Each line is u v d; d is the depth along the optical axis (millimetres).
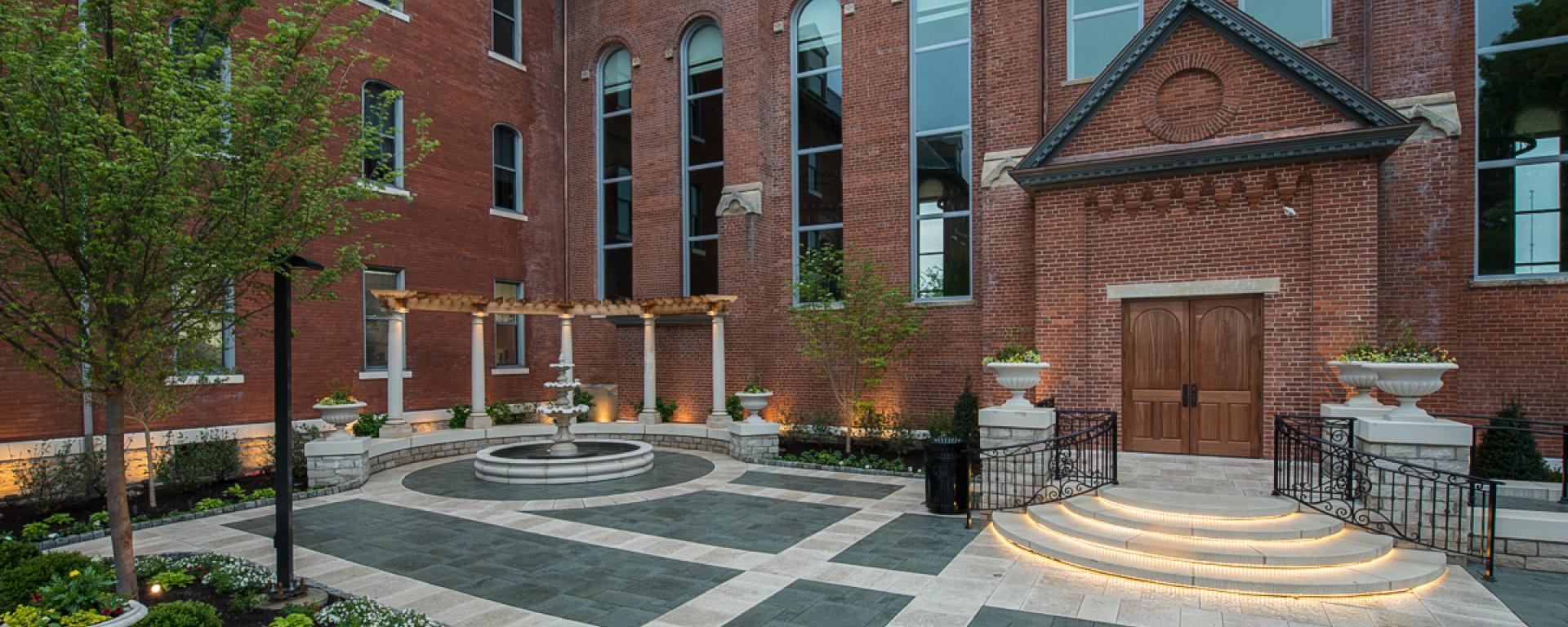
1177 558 7520
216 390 13383
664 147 18938
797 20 18125
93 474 11398
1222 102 11258
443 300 15641
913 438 14922
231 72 7605
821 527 9414
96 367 6109
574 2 20406
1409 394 8789
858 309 15133
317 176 6973
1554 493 9367
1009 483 10055
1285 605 6621
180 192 5723
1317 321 10711
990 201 14375
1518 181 11695
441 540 8922
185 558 8125
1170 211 11656
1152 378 11836
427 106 16797
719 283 17844
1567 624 6172
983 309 14391
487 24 18328
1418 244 11398
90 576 6062
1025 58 14258
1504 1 11852
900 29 16578
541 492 11641
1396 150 11344
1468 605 6590
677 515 10117
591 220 20172
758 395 15422
